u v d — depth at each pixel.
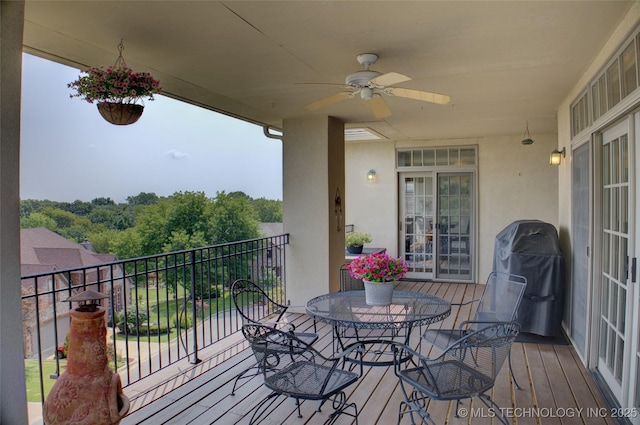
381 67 3.54
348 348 2.59
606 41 3.00
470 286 7.65
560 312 4.31
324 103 3.44
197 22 2.64
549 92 4.46
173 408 3.05
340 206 5.97
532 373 3.67
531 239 4.48
